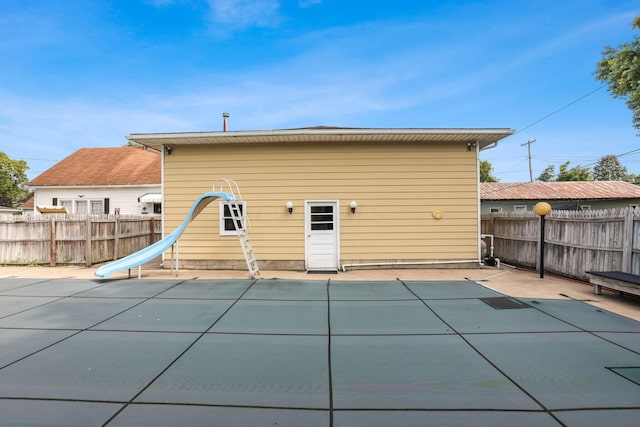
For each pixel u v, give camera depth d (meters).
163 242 8.08
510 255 9.83
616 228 6.29
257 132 8.15
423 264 8.72
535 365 3.19
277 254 8.78
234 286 6.71
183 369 3.13
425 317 4.72
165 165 8.97
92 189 16.55
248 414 2.41
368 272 8.32
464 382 2.88
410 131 8.05
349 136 8.30
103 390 2.74
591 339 3.84
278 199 8.81
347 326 4.36
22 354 3.46
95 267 9.17
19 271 8.52
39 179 16.70
